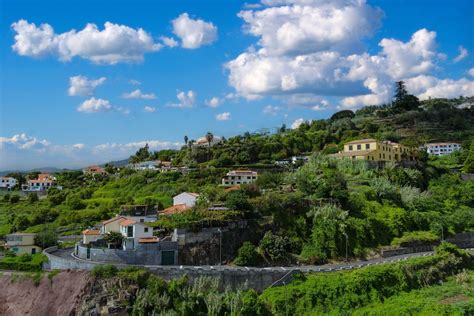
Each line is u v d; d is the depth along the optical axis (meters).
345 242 114.19
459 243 135.50
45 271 98.62
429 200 147.75
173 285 87.19
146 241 99.19
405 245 122.12
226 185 173.12
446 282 103.75
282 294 89.00
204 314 84.75
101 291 87.19
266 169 199.88
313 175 142.88
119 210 152.62
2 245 135.88
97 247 102.88
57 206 185.25
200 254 103.56
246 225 112.31
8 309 94.94
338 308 87.81
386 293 94.56
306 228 115.81
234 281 91.62
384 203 137.50
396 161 177.38
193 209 116.31
